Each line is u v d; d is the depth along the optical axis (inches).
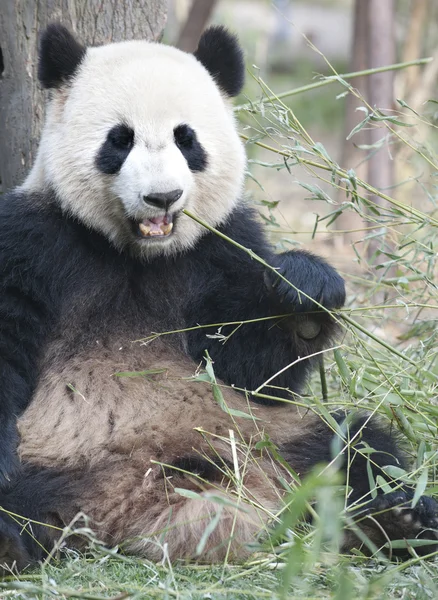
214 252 362.0
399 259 363.3
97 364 341.4
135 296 354.3
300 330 349.1
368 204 373.7
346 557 301.1
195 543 301.7
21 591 270.7
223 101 366.3
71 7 430.6
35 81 430.0
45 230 341.7
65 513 314.8
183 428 334.0
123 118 326.6
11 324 332.2
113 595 272.4
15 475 320.2
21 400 336.2
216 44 361.7
